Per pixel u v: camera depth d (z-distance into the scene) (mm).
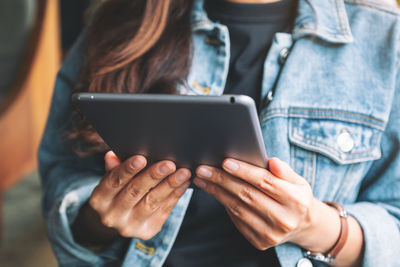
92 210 760
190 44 820
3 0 2309
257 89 778
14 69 2340
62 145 889
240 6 792
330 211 664
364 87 725
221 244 758
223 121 506
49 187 858
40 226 2270
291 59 750
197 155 583
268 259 739
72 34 3582
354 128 723
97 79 821
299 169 736
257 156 557
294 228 604
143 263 781
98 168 857
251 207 610
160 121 533
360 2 761
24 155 2354
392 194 725
